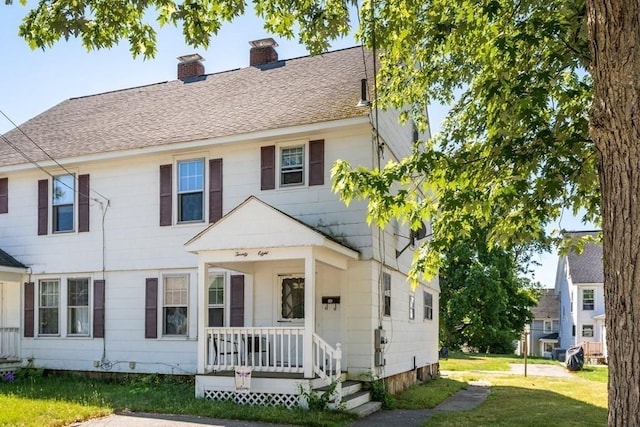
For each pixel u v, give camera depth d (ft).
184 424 30.04
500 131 25.22
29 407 32.96
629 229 11.87
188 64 62.34
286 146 44.50
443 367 81.56
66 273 51.03
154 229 48.34
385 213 26.21
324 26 25.90
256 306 44.19
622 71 11.98
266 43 59.67
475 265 123.24
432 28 28.17
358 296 41.11
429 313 63.10
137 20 24.25
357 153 41.96
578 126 24.11
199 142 46.03
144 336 47.65
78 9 21.61
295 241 35.99
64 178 52.11
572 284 136.67
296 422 30.55
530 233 26.99
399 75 33.96
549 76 23.82
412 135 58.80
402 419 34.04
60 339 50.57
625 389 11.77
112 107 60.03
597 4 12.35
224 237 37.70
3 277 50.55
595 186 25.49
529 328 185.68
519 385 57.06
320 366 41.14
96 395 37.78
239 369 35.88
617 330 11.99
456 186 25.82
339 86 48.24
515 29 25.79
